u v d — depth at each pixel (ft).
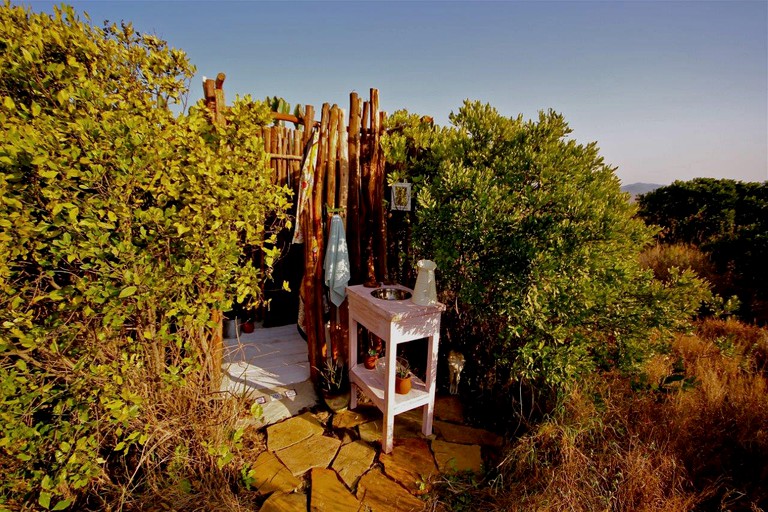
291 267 16.63
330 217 11.81
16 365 5.94
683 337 13.92
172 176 6.86
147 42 8.59
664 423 9.04
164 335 7.09
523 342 10.25
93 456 6.66
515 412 9.90
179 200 7.35
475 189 9.80
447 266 10.52
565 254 9.42
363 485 8.23
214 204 7.36
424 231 11.50
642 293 10.17
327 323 12.24
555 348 9.43
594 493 7.39
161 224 6.68
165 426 7.77
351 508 7.61
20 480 6.21
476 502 7.88
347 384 11.96
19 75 6.59
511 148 11.03
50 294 5.82
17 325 5.84
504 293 10.00
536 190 10.41
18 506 6.39
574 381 9.42
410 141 13.20
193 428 7.96
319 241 11.62
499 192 10.00
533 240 9.71
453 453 9.32
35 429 6.20
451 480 8.34
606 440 8.55
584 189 10.61
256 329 15.99
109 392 6.57
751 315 17.42
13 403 5.82
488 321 11.42
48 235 5.69
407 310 9.09
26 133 5.46
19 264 6.05
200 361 8.57
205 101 9.61
